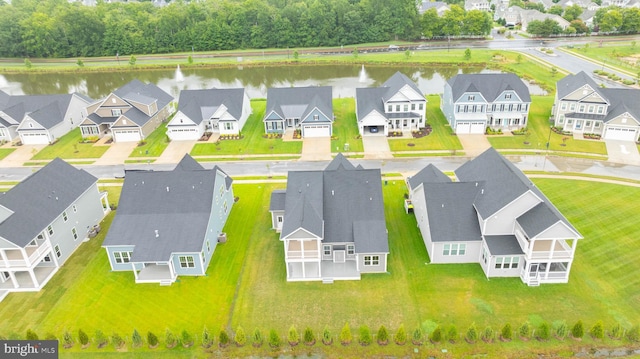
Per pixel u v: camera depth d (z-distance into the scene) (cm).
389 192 5981
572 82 7888
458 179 5331
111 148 7794
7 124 8188
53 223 4578
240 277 4422
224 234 4991
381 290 4197
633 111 7419
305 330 3625
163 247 4381
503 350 3534
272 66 14550
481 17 16412
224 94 8644
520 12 19075
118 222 4619
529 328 3612
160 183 4841
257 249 4850
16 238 4128
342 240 4434
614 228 4991
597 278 4247
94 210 5344
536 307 3934
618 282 4188
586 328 3697
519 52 14100
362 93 8444
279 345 3634
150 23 17100
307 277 4353
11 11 17838
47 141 8094
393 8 16925
